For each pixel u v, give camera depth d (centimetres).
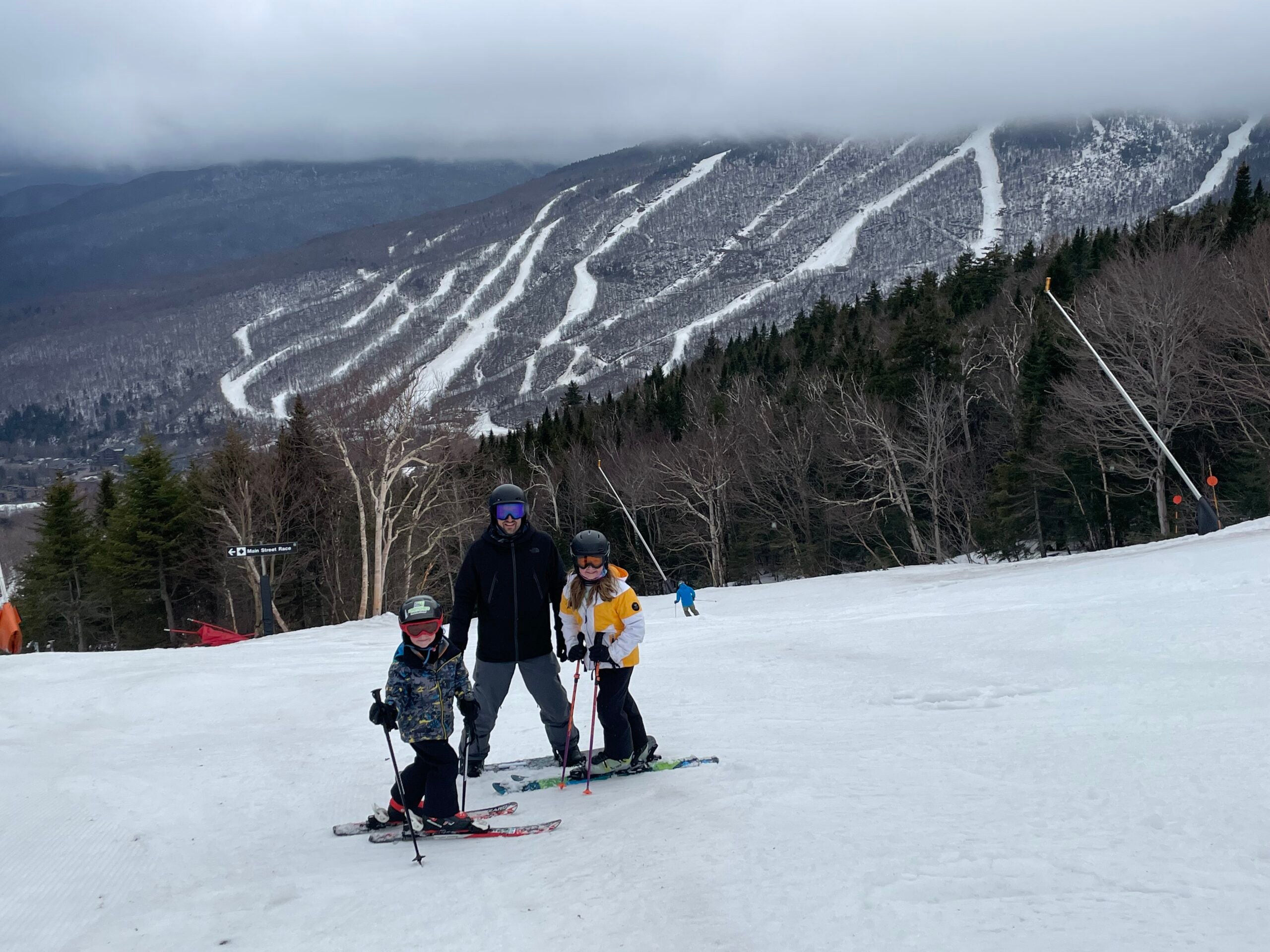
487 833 505
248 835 559
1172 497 3862
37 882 480
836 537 5234
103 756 791
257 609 3881
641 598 3881
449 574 4328
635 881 382
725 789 522
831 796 481
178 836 558
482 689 647
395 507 3753
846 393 5122
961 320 6712
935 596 1912
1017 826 400
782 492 5406
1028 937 289
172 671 1281
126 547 4203
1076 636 970
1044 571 2220
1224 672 708
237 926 390
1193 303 3294
